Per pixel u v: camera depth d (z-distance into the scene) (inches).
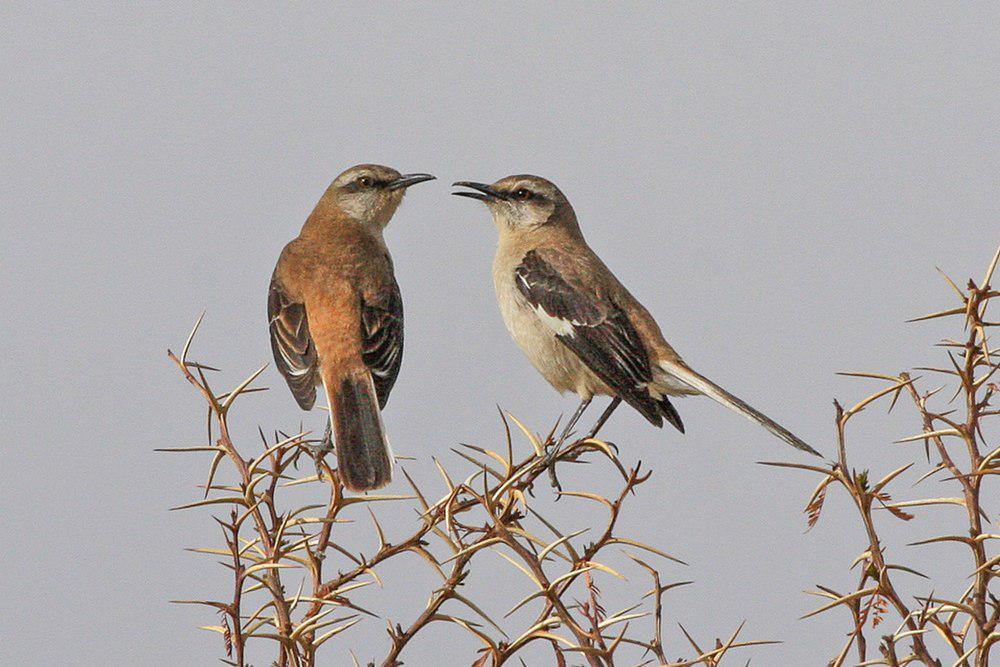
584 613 235.0
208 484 251.3
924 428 231.8
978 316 226.7
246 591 252.4
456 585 244.5
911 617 220.4
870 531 220.2
